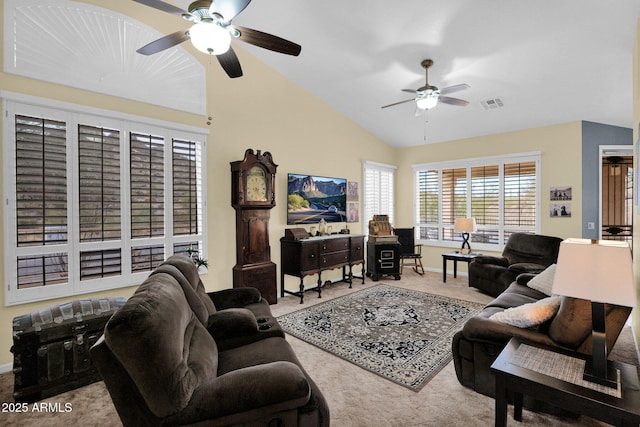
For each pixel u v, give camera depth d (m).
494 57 3.49
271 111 4.48
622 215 6.53
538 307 1.95
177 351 1.27
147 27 3.31
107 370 1.17
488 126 5.31
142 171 3.29
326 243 4.59
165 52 3.46
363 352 2.77
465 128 5.49
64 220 2.83
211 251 3.85
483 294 4.54
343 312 3.80
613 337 1.72
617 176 6.55
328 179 5.25
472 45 3.33
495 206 5.57
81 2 2.94
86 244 2.94
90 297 2.97
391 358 2.66
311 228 4.98
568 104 4.34
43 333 2.19
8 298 2.57
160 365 1.16
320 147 5.18
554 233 5.01
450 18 2.99
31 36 2.68
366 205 6.04
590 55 3.26
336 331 3.23
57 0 2.81
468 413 1.96
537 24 2.91
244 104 4.18
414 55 3.62
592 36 2.97
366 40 3.50
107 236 3.06
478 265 4.56
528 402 1.93
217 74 3.91
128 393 1.18
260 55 4.23
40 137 2.71
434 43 3.36
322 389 2.23
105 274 3.05
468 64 3.67
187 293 2.01
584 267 1.42
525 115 4.79
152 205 3.36
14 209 2.59
